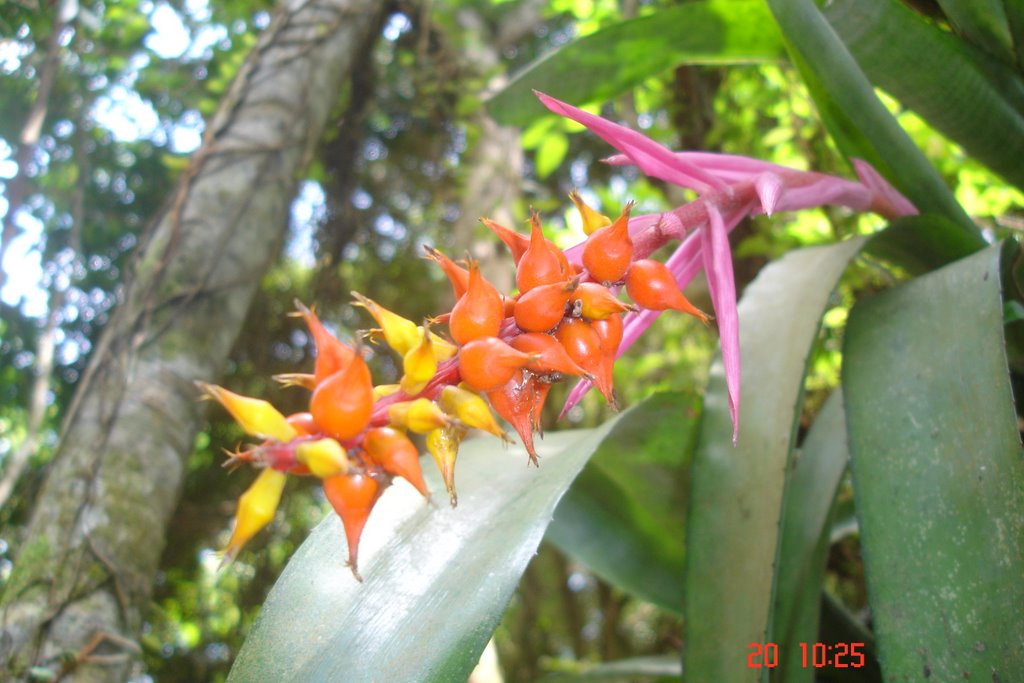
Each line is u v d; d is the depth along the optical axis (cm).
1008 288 39
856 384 35
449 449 21
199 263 70
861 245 40
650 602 54
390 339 22
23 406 109
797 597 40
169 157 91
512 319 23
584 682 57
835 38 37
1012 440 29
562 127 83
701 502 36
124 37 100
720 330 27
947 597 29
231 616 140
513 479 34
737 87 93
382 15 109
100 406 63
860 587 80
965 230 41
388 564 30
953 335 33
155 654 126
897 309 36
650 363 104
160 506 61
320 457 19
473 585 27
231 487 126
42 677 51
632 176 138
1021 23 40
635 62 52
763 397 37
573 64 52
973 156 46
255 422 20
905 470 32
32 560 56
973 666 27
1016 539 28
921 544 30
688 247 33
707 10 48
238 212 73
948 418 32
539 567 170
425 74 111
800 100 88
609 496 51
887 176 40
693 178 31
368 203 126
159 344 66
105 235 113
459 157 121
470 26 119
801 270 41
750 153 94
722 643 33
